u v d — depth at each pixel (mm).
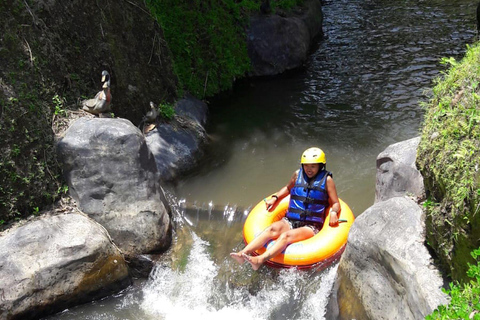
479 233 2789
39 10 5672
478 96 3225
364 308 3764
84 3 6281
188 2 8758
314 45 11109
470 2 12719
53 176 5055
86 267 4445
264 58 9805
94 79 6230
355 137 7109
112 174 5066
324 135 7250
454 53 9680
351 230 4082
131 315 4410
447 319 2555
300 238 4707
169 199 5938
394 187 4641
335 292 4195
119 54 6664
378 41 10883
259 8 10344
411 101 7973
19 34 5352
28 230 4531
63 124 5504
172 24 8352
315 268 4504
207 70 8820
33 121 5121
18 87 5125
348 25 12227
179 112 7402
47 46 5645
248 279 4609
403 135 7016
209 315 4352
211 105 8547
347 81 9070
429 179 3451
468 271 2760
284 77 9648
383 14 12727
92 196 5043
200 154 6863
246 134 7449
